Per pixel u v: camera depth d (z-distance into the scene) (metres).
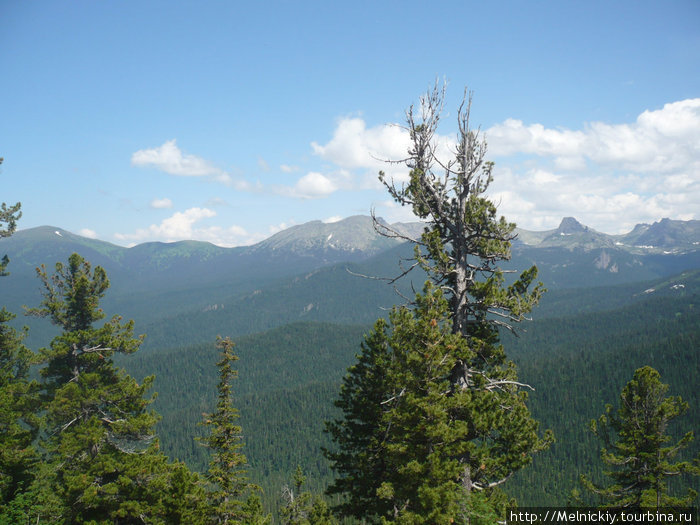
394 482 17.80
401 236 18.20
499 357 18.77
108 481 24.81
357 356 22.78
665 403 26.81
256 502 26.83
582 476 28.73
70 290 28.84
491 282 17.77
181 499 23.69
